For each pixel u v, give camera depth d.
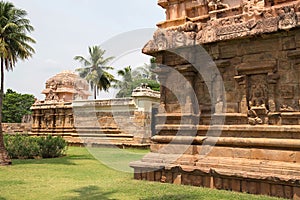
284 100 8.72
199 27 10.52
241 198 7.74
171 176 9.99
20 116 58.34
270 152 8.72
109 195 8.18
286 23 8.38
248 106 9.38
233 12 10.09
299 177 7.68
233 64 9.74
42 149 19.47
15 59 21.08
